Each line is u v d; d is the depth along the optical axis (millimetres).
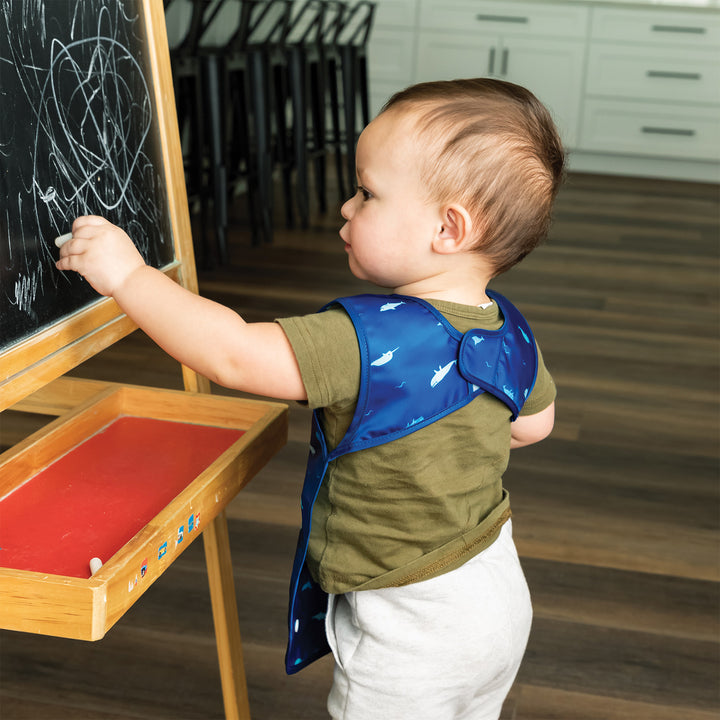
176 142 1019
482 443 812
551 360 2764
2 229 717
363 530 804
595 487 2023
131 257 778
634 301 3395
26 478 837
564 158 855
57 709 1280
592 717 1320
